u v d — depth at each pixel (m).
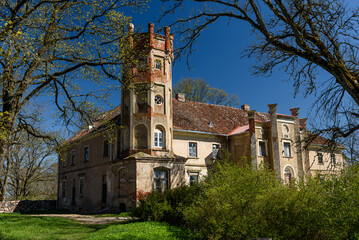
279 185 11.60
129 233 12.98
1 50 11.84
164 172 25.42
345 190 10.12
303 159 30.58
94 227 16.22
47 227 15.76
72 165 36.16
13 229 14.58
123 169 25.67
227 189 11.56
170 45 27.83
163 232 13.26
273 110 29.17
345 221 9.68
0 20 12.18
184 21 11.64
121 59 15.94
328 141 12.09
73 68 15.32
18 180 39.28
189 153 28.89
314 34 10.27
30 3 15.05
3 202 32.84
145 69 18.33
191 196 15.20
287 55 11.81
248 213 11.03
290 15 10.52
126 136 26.20
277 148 28.36
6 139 13.18
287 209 10.42
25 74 14.10
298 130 30.34
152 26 26.64
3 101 13.66
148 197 17.19
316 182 10.78
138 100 26.31
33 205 35.66
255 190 11.29
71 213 29.39
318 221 10.01
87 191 31.88
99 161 30.34
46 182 47.28
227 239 11.57
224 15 11.03
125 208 24.56
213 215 11.72
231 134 30.78
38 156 38.59
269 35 10.34
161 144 26.30
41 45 14.63
